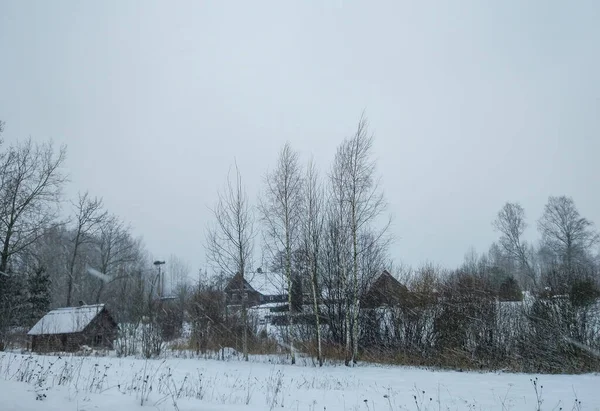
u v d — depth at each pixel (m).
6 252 36.19
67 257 49.47
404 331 23.12
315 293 21.62
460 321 21.75
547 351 19.58
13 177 36.84
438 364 20.86
